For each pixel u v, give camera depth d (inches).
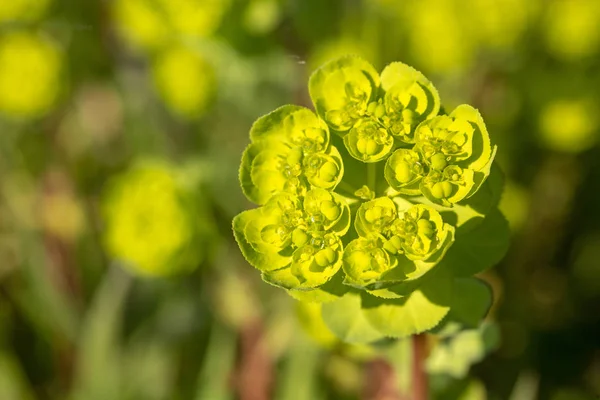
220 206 18.5
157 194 17.8
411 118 12.7
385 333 13.1
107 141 23.0
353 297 13.4
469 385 15.4
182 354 20.0
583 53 21.6
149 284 20.6
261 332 18.4
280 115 12.9
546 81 22.0
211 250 18.3
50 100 20.2
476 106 21.7
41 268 20.5
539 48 22.2
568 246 22.0
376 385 16.0
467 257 13.2
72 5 21.3
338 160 12.7
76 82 21.7
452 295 13.1
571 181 22.1
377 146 12.6
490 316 18.0
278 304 18.2
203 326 20.2
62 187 21.3
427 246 12.5
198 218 17.9
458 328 13.7
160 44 20.4
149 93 22.1
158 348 20.1
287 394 17.7
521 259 21.1
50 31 21.4
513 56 22.0
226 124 21.7
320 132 12.8
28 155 21.4
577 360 20.0
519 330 19.9
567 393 19.4
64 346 20.5
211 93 20.1
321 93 13.0
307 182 12.8
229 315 18.8
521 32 21.3
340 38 20.3
